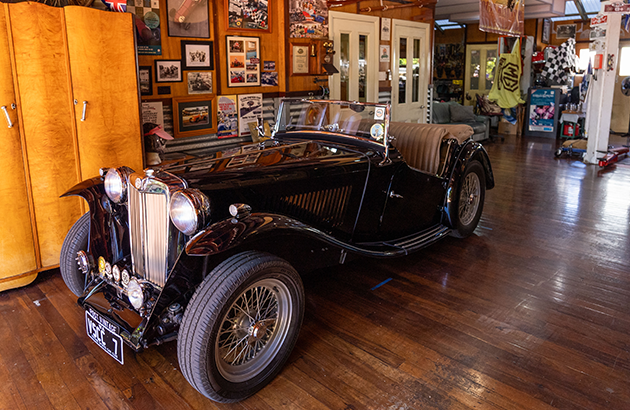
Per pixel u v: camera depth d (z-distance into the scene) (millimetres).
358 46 6637
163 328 2072
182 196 2023
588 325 2744
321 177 2693
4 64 2986
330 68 5930
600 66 7258
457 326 2740
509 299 3070
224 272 1999
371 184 3027
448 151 3750
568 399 2119
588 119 8516
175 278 2043
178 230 2100
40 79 3137
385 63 7180
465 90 13055
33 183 3213
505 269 3545
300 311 2311
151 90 4527
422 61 7992
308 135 3475
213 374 1971
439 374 2301
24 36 3035
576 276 3410
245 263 2031
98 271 2561
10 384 2234
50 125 3225
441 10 10523
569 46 11398
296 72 5750
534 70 11898
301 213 2705
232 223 2109
